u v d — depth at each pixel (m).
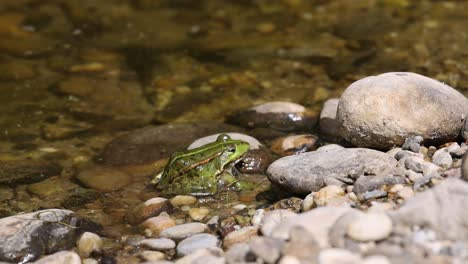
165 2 13.78
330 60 10.75
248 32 12.23
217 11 13.35
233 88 10.12
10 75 10.67
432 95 7.02
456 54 10.39
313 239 5.31
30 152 8.54
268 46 11.55
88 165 8.20
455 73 9.74
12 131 9.06
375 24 11.98
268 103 9.16
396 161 6.60
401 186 6.12
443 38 11.06
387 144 7.07
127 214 7.07
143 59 11.28
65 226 6.56
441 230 5.14
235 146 7.55
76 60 11.23
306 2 13.47
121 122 9.27
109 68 10.96
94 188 7.68
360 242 5.19
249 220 6.63
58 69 10.90
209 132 8.70
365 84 7.23
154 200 7.13
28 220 6.52
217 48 11.62
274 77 10.38
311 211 5.66
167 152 8.30
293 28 12.24
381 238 5.19
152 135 8.64
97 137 8.88
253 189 7.41
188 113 9.43
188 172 7.45
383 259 4.83
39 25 12.62
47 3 13.58
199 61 11.13
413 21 11.92
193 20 12.95
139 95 10.03
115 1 13.80
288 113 8.91
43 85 10.36
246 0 13.79
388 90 7.06
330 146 7.31
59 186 7.75
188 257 5.75
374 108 7.04
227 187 7.44
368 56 10.70
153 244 6.27
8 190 7.69
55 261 5.93
